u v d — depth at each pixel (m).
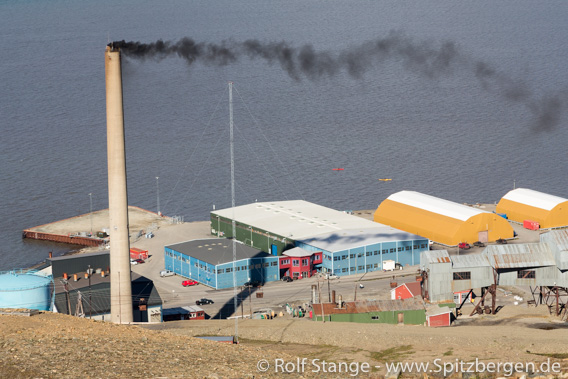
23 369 176.25
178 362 199.12
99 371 180.38
